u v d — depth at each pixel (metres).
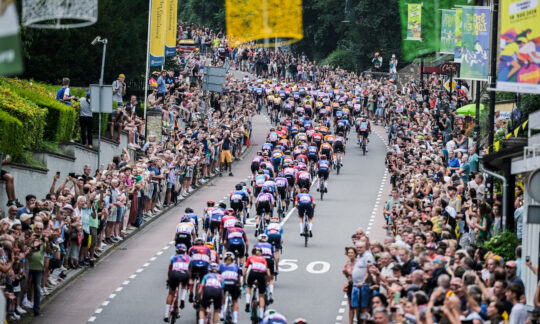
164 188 100.75
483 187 75.75
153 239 86.62
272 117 178.62
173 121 127.94
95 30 127.38
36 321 57.97
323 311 61.78
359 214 101.38
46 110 82.56
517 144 60.56
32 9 35.59
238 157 140.75
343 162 141.38
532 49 50.09
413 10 151.12
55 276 68.44
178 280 56.62
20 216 59.03
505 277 43.88
